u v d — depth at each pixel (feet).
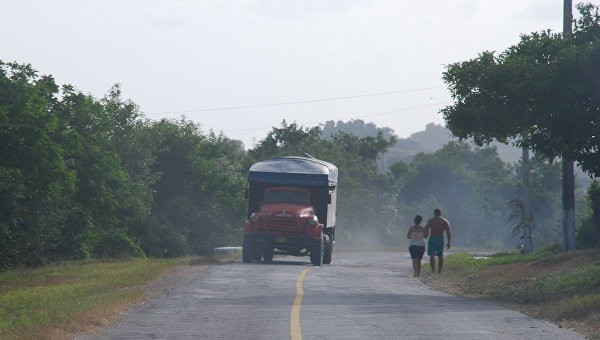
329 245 349.00
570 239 267.80
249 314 145.07
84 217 446.60
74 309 142.72
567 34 206.49
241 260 345.92
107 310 144.46
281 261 359.46
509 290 193.06
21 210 370.94
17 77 387.75
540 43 204.54
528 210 379.35
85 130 472.03
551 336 118.93
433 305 164.76
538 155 221.46
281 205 325.01
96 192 469.57
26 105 368.48
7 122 356.79
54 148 374.02
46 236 398.21
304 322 134.00
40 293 185.06
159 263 290.15
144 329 126.82
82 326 127.65
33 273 278.87
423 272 279.69
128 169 594.65
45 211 396.98
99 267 284.00
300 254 345.31
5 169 354.13
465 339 116.06
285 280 223.10
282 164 336.49
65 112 462.19
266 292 188.03
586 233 316.81
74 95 465.88
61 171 377.50
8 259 363.97
